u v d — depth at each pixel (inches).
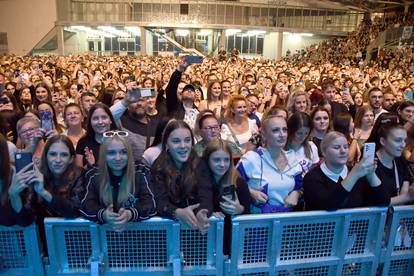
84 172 83.3
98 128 112.5
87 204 71.7
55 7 1258.6
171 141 85.1
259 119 168.9
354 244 81.0
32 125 113.1
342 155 80.0
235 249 75.4
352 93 272.5
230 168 81.5
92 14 1248.2
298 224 76.7
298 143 103.4
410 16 1130.7
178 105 164.1
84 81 354.6
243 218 73.7
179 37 1288.1
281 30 1284.4
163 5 1230.3
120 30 1325.0
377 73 581.0
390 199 83.3
